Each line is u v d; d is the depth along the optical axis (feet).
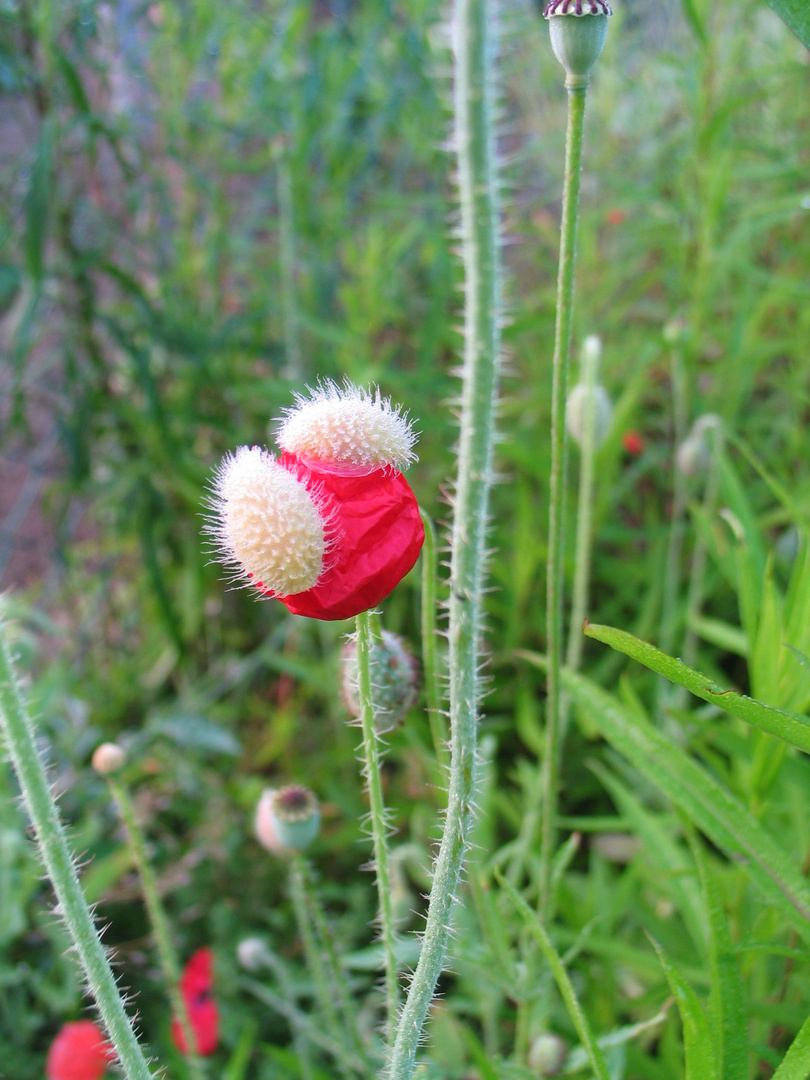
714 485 0.98
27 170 1.21
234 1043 0.93
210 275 1.32
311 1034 0.79
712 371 1.17
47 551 1.56
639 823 0.73
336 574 0.37
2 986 0.93
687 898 0.69
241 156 1.47
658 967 0.70
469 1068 0.77
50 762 1.16
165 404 1.27
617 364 1.31
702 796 0.53
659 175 1.33
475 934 0.78
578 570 0.79
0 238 1.12
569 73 0.40
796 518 0.59
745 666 1.23
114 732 1.31
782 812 0.79
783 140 1.40
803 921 0.49
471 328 0.39
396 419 0.39
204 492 1.23
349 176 1.42
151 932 1.05
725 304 1.43
